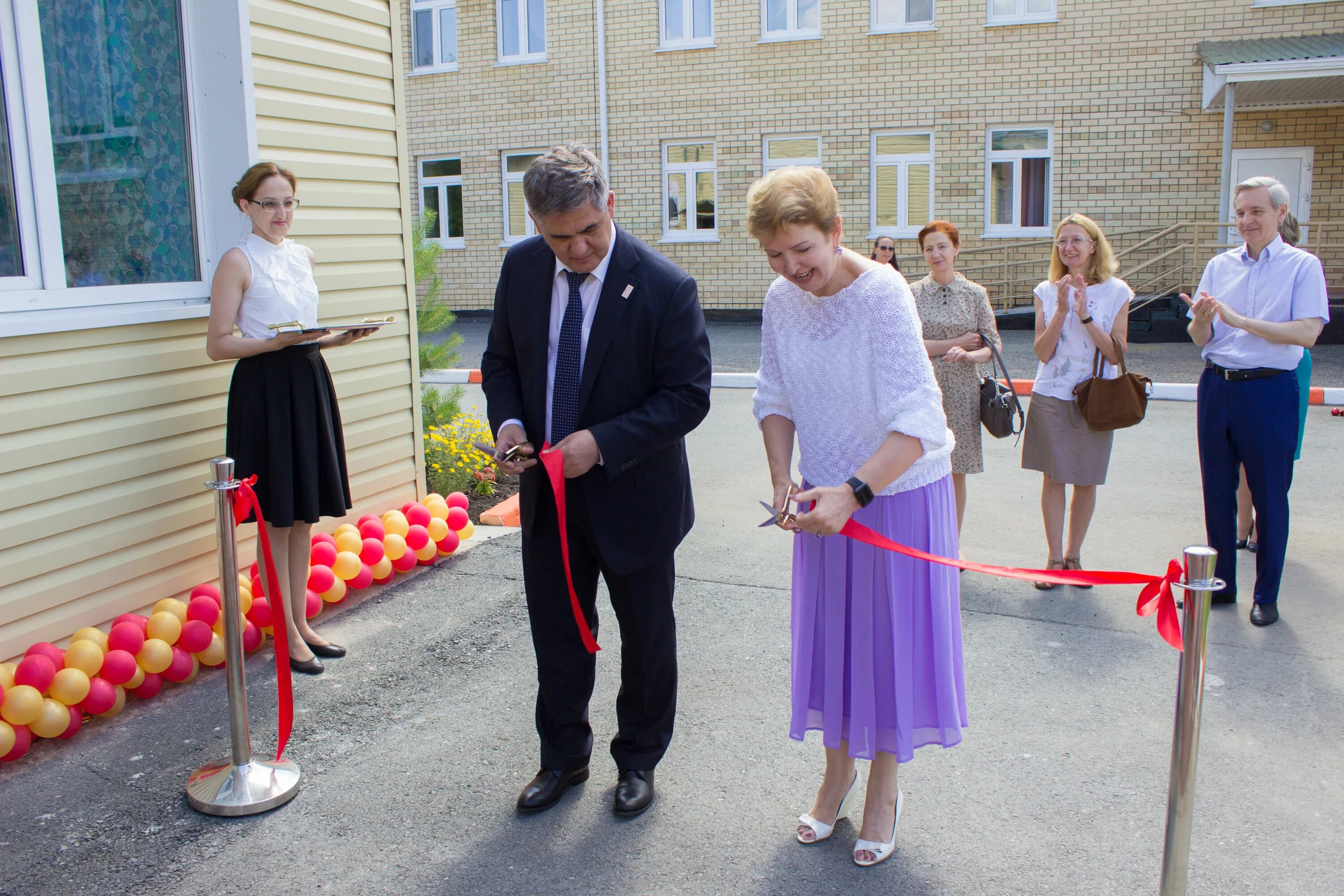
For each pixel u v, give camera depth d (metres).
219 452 4.36
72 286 3.92
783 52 16.78
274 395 3.85
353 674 4.05
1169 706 3.74
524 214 18.83
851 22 16.39
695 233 17.89
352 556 4.73
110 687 3.57
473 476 6.69
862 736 2.71
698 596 4.93
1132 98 15.38
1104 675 4.01
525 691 3.91
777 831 2.97
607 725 3.62
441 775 3.30
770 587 5.06
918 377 2.53
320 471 4.00
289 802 3.14
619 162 17.94
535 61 18.12
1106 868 2.78
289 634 4.08
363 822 3.04
